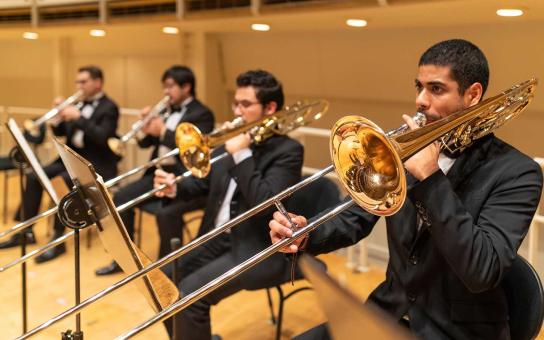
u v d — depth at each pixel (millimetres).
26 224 2416
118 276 3678
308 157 4848
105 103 4434
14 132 2500
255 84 2582
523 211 1528
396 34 3979
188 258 2760
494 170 1582
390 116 4387
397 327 945
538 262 3088
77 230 1881
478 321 1598
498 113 1535
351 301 994
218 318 3102
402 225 1694
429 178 1486
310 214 2523
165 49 5578
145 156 5477
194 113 3896
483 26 3531
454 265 1476
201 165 2658
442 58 1572
